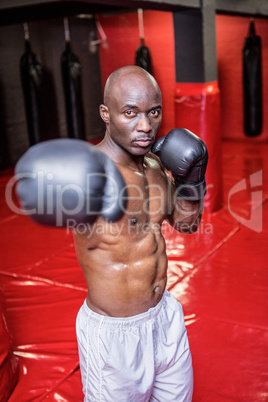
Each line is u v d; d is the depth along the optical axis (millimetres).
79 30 8789
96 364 1384
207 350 2447
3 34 7312
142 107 1217
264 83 8094
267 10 5496
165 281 1470
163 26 8102
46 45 8148
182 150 1416
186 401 1531
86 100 9242
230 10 4645
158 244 1428
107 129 1346
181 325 1510
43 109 6918
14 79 7605
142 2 3557
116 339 1367
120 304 1372
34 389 2203
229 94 8516
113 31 8906
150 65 7617
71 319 2836
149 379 1413
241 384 2166
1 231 4617
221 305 2912
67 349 2516
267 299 2967
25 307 3014
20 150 7848
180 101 4449
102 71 9406
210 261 3600
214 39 4383
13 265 3711
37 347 2541
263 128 8305
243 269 3430
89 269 1374
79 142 1107
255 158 7047
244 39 7891
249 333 2584
